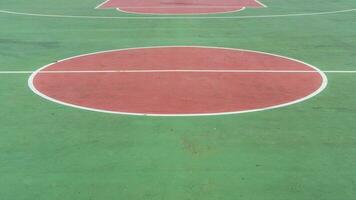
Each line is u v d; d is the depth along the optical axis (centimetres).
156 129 652
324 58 1072
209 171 532
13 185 504
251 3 2058
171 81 882
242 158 564
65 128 661
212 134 635
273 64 1015
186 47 1193
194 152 580
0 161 561
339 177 520
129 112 718
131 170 535
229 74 932
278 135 633
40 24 1535
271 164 550
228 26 1493
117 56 1097
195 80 888
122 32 1401
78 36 1347
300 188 496
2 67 1002
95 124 673
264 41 1267
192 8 1897
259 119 690
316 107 743
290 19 1620
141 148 592
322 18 1636
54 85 866
